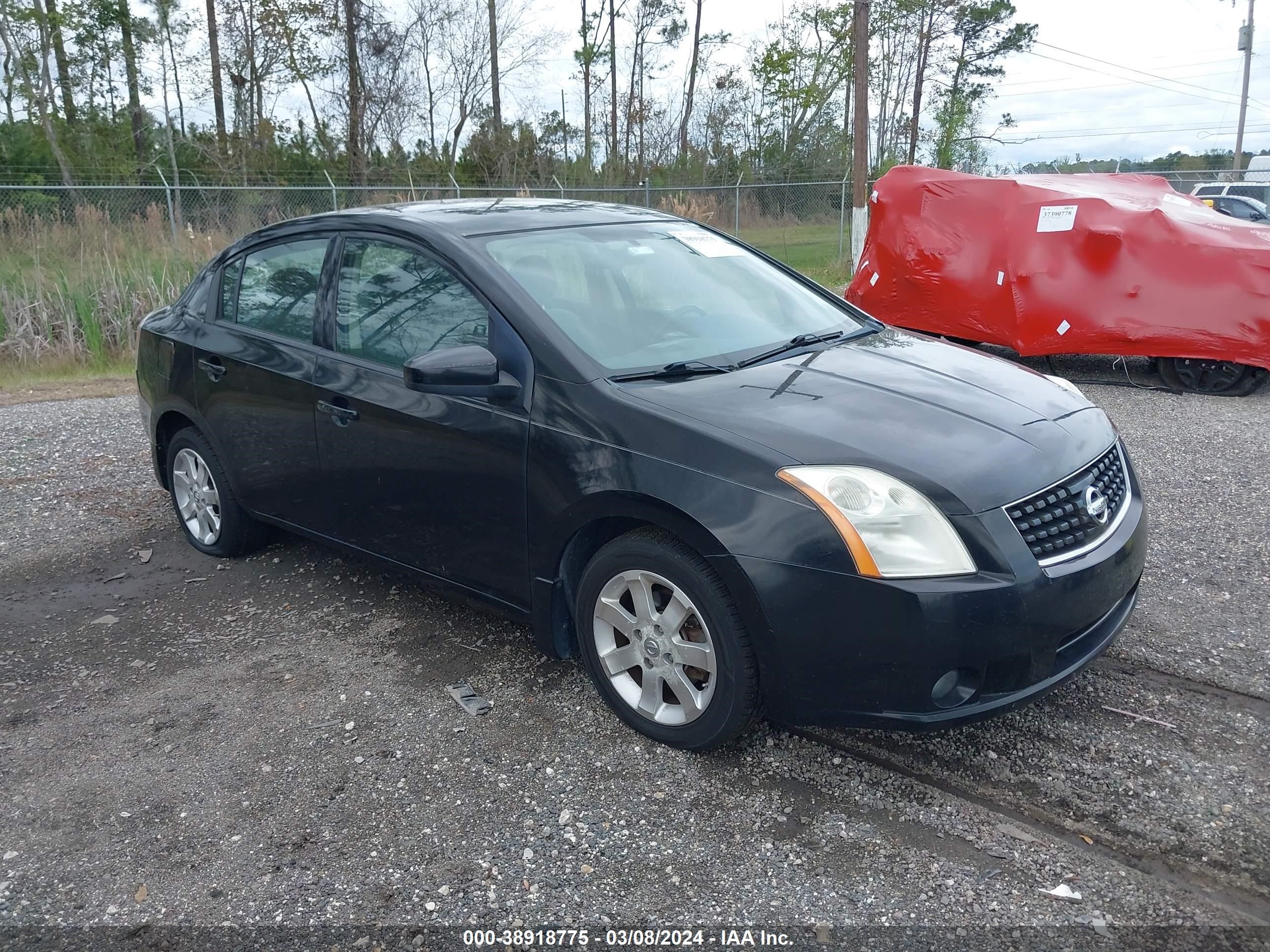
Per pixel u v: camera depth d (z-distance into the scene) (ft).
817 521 8.95
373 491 12.71
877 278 34.19
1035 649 9.07
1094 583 9.45
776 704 9.53
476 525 11.56
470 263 11.71
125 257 39.88
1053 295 29.07
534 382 10.84
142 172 96.78
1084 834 8.98
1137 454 21.48
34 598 15.19
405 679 12.27
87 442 23.94
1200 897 8.15
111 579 15.81
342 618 14.06
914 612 8.71
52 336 35.88
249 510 15.25
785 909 8.21
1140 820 9.14
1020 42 156.76
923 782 9.84
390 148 107.14
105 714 11.75
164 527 18.12
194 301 15.89
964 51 159.84
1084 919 7.96
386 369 12.41
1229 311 26.66
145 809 9.89
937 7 136.36
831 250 76.13
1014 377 11.79
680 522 9.58
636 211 14.75
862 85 61.46
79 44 99.50
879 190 34.22
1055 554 9.36
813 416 9.93
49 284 37.22
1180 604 13.61
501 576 11.54
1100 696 11.32
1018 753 10.25
